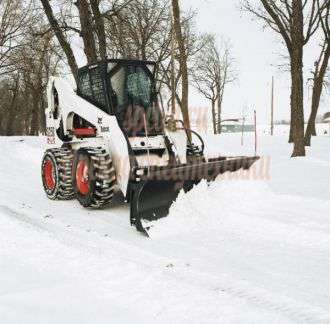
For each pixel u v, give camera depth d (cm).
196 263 455
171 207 589
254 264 452
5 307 344
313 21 1600
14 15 2802
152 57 2527
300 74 1377
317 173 993
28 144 1499
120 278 399
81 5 1430
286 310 346
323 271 432
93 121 700
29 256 462
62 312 337
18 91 3997
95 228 593
